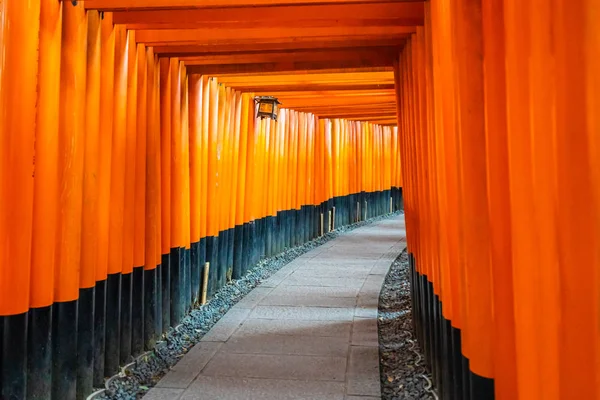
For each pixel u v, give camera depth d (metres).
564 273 1.44
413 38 4.36
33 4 3.09
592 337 1.38
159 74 5.30
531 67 1.56
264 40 4.75
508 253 1.91
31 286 3.29
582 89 1.39
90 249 3.81
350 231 14.66
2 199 3.01
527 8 1.59
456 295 2.72
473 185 2.21
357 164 16.20
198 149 6.41
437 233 3.46
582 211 1.40
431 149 3.46
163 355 5.00
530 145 1.60
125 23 4.16
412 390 3.98
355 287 7.76
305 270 9.18
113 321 4.27
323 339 5.32
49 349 3.39
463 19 2.22
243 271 8.62
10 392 3.10
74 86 3.54
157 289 5.15
